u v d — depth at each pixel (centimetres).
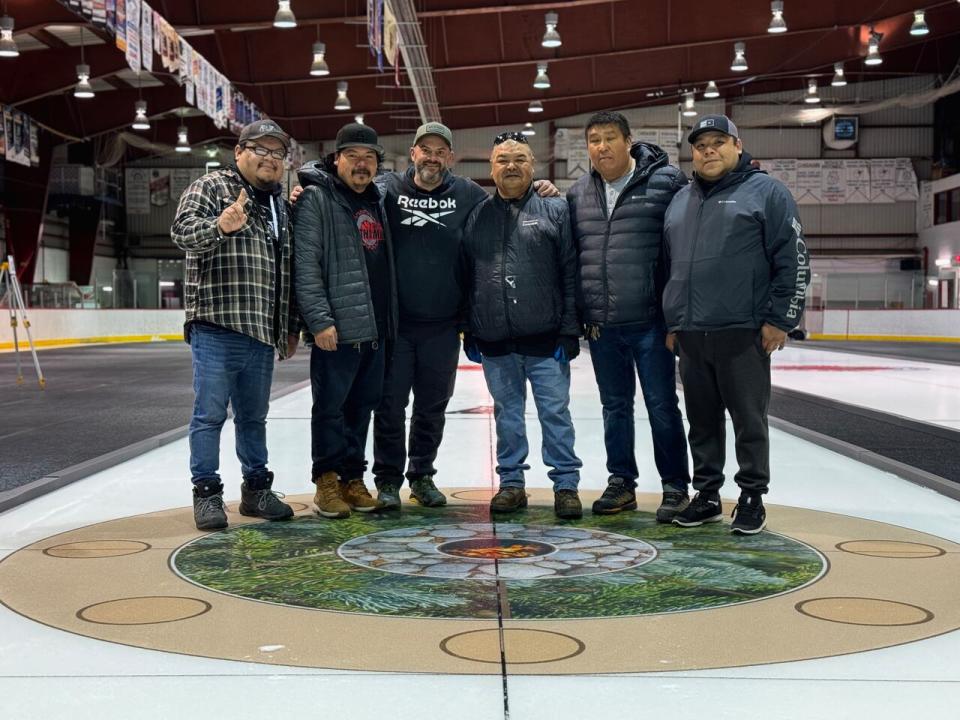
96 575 277
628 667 200
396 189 388
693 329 343
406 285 385
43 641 217
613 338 378
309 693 185
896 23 2394
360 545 319
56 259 2983
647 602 249
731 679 193
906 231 3272
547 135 3191
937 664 202
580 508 371
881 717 175
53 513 374
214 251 350
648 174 368
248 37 2117
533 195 382
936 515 372
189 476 462
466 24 2122
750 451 340
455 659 204
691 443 359
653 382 374
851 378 1128
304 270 362
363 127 367
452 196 387
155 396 907
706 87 2794
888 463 475
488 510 387
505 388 386
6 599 252
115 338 2614
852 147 3269
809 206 3288
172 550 311
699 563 292
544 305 375
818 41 2469
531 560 297
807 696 184
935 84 3144
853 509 385
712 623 231
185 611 240
